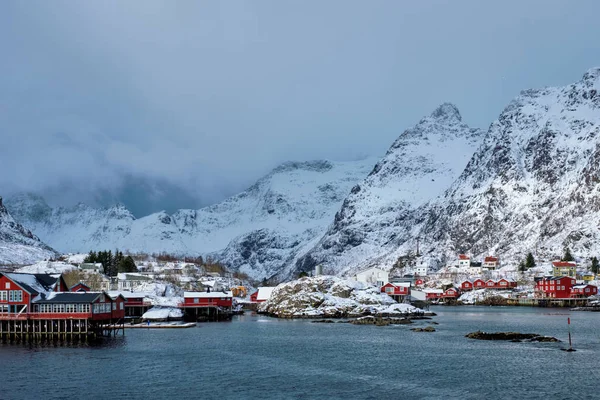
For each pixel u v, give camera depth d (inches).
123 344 5674.2
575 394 3676.2
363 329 7076.8
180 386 3934.5
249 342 5880.9
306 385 3959.2
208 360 4835.1
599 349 5231.3
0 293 5880.9
